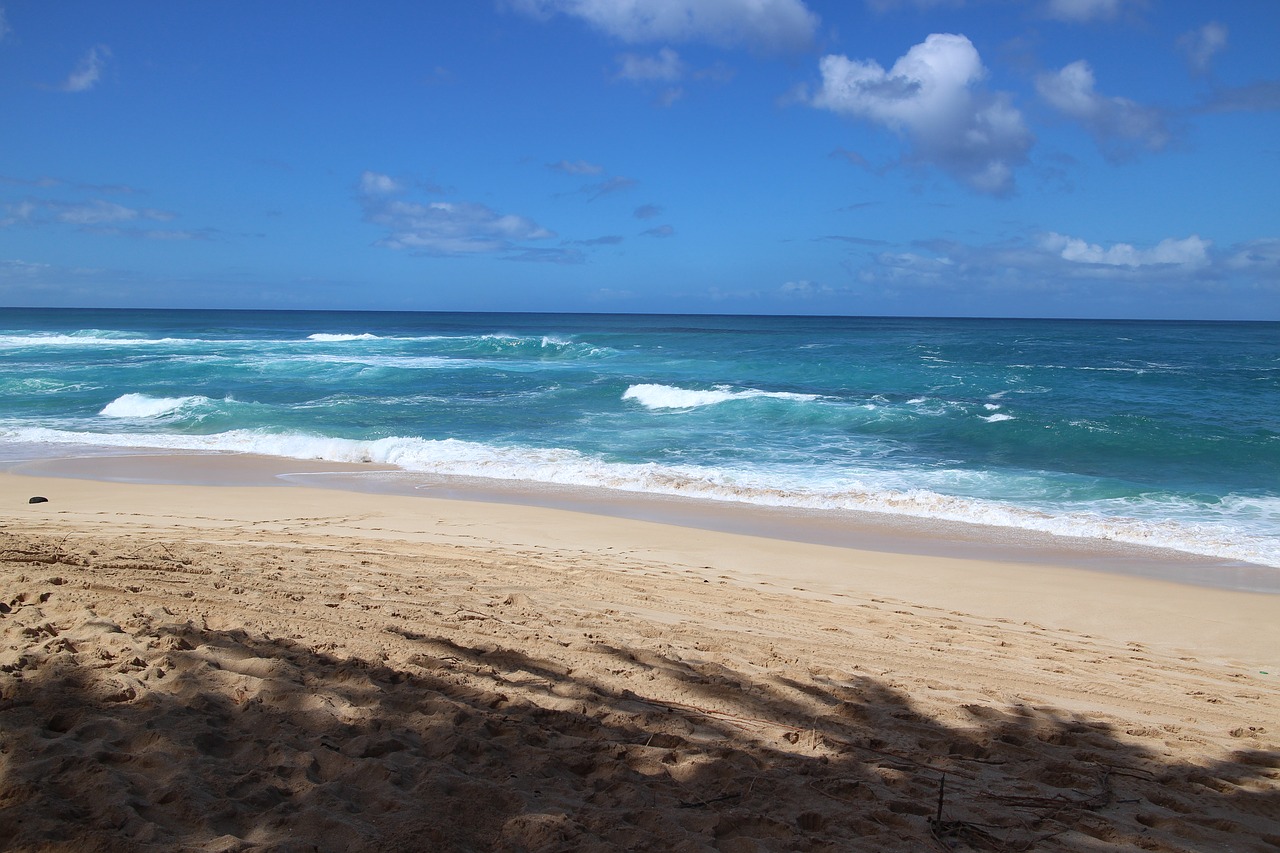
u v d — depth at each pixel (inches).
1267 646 278.1
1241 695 214.4
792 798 123.3
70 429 749.3
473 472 593.9
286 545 329.7
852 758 144.3
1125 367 1515.7
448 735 127.9
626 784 120.6
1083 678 218.1
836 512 496.4
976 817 124.6
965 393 1120.8
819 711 168.7
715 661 198.1
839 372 1338.6
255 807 103.0
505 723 138.3
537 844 100.5
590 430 786.8
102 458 619.8
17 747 110.9
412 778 113.6
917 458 671.1
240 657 156.9
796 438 754.2
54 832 91.7
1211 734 180.9
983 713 178.2
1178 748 167.6
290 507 455.5
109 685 135.6
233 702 136.3
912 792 132.2
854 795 127.9
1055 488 571.8
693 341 2236.7
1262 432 774.5
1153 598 331.9
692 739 144.1
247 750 118.2
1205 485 599.5
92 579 214.1
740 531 446.6
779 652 212.4
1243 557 411.8
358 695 143.3
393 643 179.2
